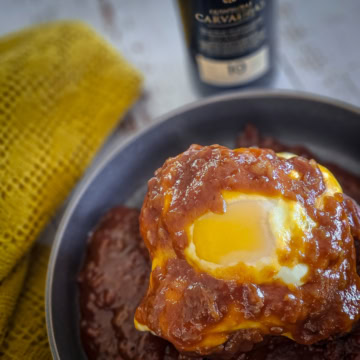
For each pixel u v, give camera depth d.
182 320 0.29
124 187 0.41
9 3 0.52
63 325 0.36
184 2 0.40
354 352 0.32
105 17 0.51
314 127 0.41
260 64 0.44
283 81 0.48
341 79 0.47
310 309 0.29
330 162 0.41
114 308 0.36
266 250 0.29
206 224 0.29
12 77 0.41
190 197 0.30
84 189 0.39
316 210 0.30
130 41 0.51
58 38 0.44
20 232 0.39
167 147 0.42
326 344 0.32
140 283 0.37
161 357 0.34
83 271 0.38
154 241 0.31
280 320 0.29
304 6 0.50
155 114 0.48
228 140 0.42
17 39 0.46
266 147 0.41
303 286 0.29
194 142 0.42
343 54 0.48
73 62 0.44
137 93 0.47
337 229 0.29
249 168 0.30
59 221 0.43
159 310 0.30
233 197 0.29
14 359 0.36
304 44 0.49
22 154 0.40
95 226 0.40
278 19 0.50
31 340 0.37
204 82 0.46
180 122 0.41
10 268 0.38
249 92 0.40
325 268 0.29
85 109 0.44
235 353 0.32
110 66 0.45
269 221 0.29
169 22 0.51
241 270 0.29
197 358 0.33
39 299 0.39
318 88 0.47
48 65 0.43
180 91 0.48
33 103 0.42
